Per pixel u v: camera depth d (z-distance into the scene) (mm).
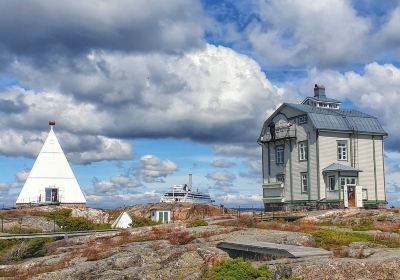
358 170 53219
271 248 22641
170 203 66562
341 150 54719
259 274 19125
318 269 18344
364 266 18297
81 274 25203
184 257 24922
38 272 27812
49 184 59688
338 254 22281
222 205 65750
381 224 36219
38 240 40062
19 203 58562
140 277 23188
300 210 54312
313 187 53812
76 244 37688
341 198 51812
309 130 54625
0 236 39312
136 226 49469
